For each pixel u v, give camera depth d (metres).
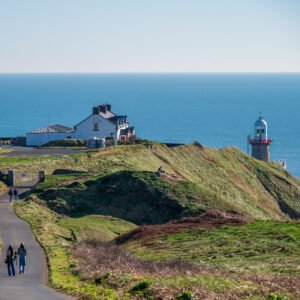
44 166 86.31
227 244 51.09
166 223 64.56
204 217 63.81
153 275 37.22
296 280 37.16
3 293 34.56
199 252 49.25
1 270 42.09
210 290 32.97
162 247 51.84
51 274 39.97
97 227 62.78
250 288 33.81
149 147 99.56
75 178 77.62
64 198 70.62
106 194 71.75
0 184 77.25
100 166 87.25
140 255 49.47
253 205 97.75
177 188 72.94
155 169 92.00
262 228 56.22
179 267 41.00
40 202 69.38
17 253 43.72
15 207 66.00
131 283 34.91
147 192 71.50
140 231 58.59
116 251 47.31
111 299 31.80
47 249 48.28
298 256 46.78
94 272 39.12
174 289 32.88
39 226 57.53
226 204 72.44
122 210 70.06
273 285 35.22
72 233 59.09
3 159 92.31
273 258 46.16
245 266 43.22
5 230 55.81
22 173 81.44
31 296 33.66
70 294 34.16
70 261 43.75
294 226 56.56
